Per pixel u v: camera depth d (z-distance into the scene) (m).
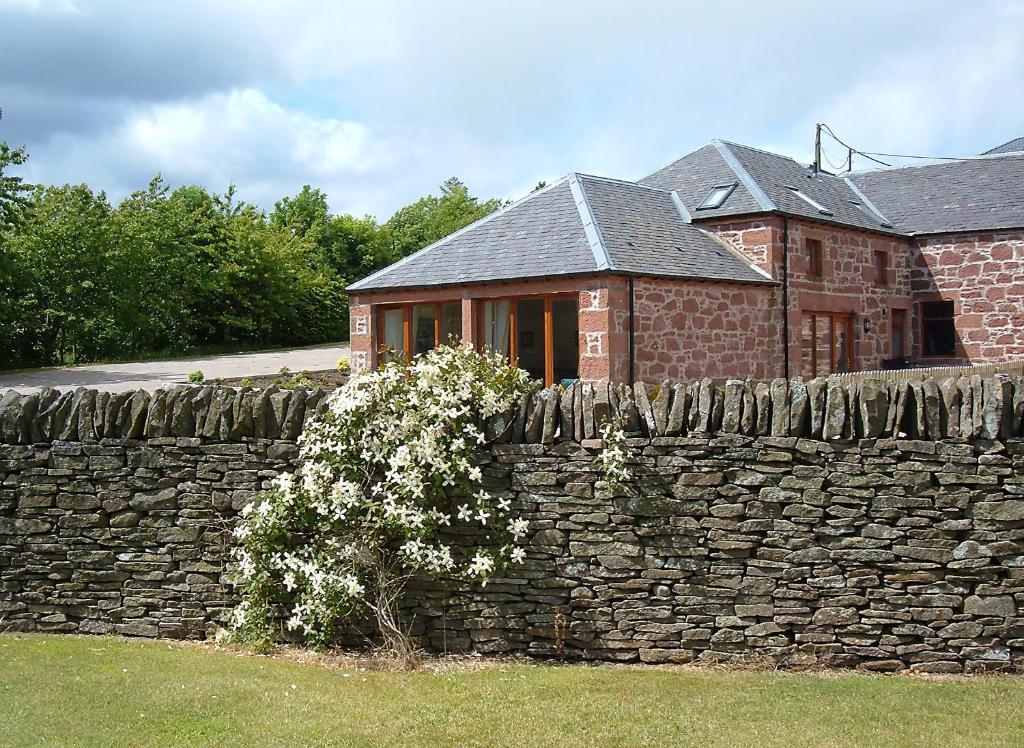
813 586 7.49
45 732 5.71
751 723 6.11
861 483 7.38
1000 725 6.06
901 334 28.78
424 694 6.65
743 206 23.22
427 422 7.80
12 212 34.06
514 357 20.45
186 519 8.28
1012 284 27.05
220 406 8.23
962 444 7.21
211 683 6.73
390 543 8.00
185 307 44.59
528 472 7.87
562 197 22.00
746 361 22.28
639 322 19.50
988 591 7.20
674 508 7.66
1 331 36.16
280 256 48.53
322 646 7.85
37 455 8.42
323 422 8.09
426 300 21.39
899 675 7.29
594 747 5.69
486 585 7.93
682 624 7.65
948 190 29.31
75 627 8.40
